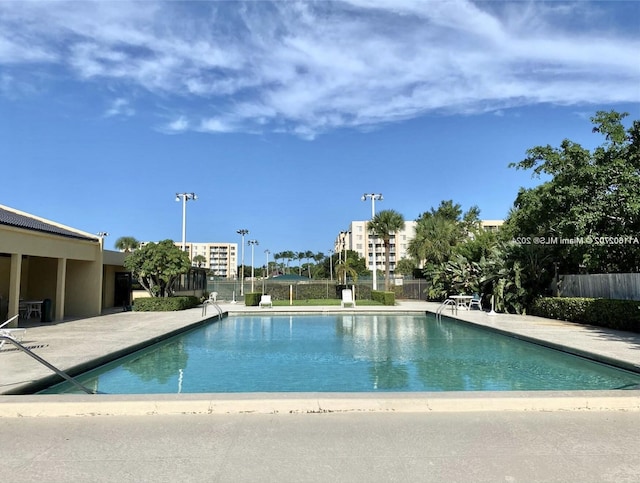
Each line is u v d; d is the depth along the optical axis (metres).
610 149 13.28
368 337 14.09
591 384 7.63
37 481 3.18
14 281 13.95
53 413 4.64
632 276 14.50
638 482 3.17
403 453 3.68
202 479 3.21
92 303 18.81
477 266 23.42
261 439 3.98
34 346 10.02
